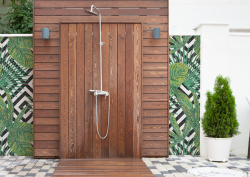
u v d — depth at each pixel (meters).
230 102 3.68
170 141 4.16
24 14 5.85
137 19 3.97
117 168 3.22
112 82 3.83
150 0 4.00
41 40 3.92
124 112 3.85
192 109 4.17
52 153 3.91
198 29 4.33
